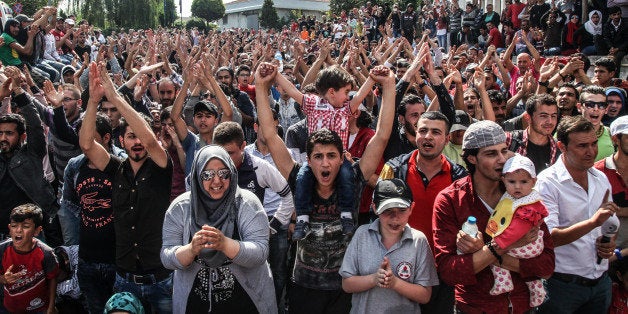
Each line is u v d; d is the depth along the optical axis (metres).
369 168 3.51
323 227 3.33
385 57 9.35
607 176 3.94
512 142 4.66
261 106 3.66
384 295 3.23
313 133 3.31
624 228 3.95
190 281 3.22
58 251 4.53
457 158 4.69
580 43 12.51
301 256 3.44
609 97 6.00
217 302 3.20
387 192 3.13
